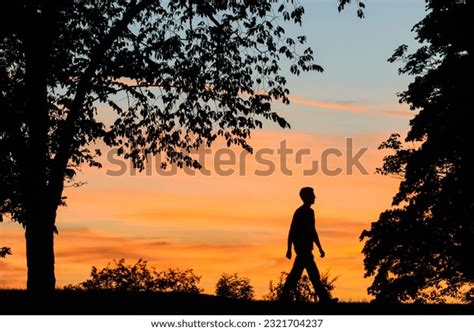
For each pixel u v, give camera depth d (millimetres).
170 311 24734
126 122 42219
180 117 42188
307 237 26672
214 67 41719
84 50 38812
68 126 37219
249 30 41500
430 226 61031
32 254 36562
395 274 62719
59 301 27156
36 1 36562
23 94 36531
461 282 62000
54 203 37094
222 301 27688
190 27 42031
